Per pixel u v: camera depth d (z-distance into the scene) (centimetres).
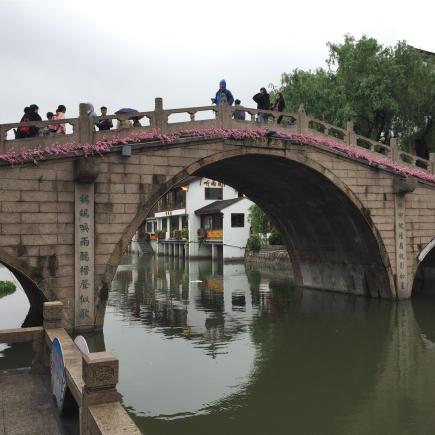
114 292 2698
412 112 2748
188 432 881
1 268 4544
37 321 1794
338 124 2658
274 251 4009
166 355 1366
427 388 1112
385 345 1489
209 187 5356
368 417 953
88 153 1409
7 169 1323
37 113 1453
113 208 1462
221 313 2020
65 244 1388
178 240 5588
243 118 1834
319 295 2459
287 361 1320
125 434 512
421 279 2664
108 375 598
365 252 2177
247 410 984
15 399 847
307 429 901
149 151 1531
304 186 2125
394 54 2731
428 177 2142
